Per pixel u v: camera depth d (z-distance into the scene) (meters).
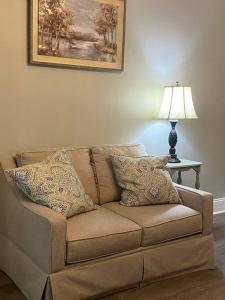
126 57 3.46
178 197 2.93
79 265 2.27
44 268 2.20
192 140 4.05
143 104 3.64
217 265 2.93
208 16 3.95
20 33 2.88
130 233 2.42
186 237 2.74
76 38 3.13
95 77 3.31
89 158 3.06
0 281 2.60
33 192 2.38
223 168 4.34
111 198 2.97
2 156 2.81
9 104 2.91
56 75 3.10
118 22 3.34
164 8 3.63
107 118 3.43
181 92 3.47
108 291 2.42
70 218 2.47
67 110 3.20
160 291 2.52
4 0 2.79
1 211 2.73
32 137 3.05
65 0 3.04
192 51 3.89
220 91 4.19
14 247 2.56
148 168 2.90
